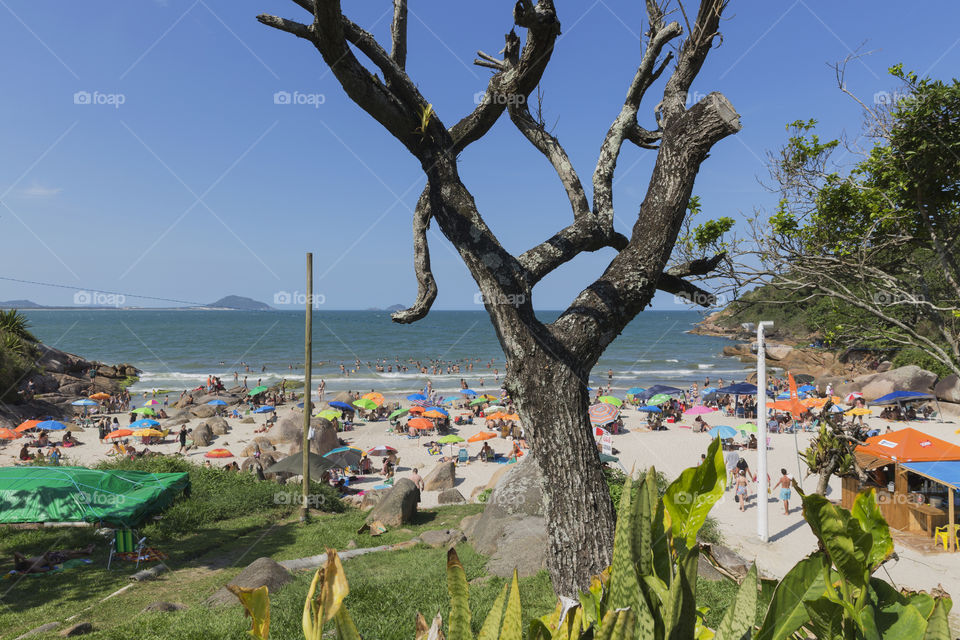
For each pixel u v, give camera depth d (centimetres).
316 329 15512
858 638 101
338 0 294
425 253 386
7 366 4300
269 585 1020
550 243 390
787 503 1858
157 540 1548
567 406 353
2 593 1142
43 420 3747
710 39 361
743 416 4056
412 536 1619
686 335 12925
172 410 4603
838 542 105
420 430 3884
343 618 99
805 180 727
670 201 365
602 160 435
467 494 2570
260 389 5138
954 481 1446
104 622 952
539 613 777
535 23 317
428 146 371
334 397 5356
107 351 9800
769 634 104
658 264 372
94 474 1352
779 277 671
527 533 1208
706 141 354
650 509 105
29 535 1540
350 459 2519
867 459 1703
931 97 603
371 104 347
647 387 5959
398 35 380
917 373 4416
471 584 984
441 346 11075
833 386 4888
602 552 339
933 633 99
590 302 366
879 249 674
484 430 3956
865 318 706
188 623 816
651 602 100
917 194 657
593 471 354
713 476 112
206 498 1958
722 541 1575
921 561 1389
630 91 446
